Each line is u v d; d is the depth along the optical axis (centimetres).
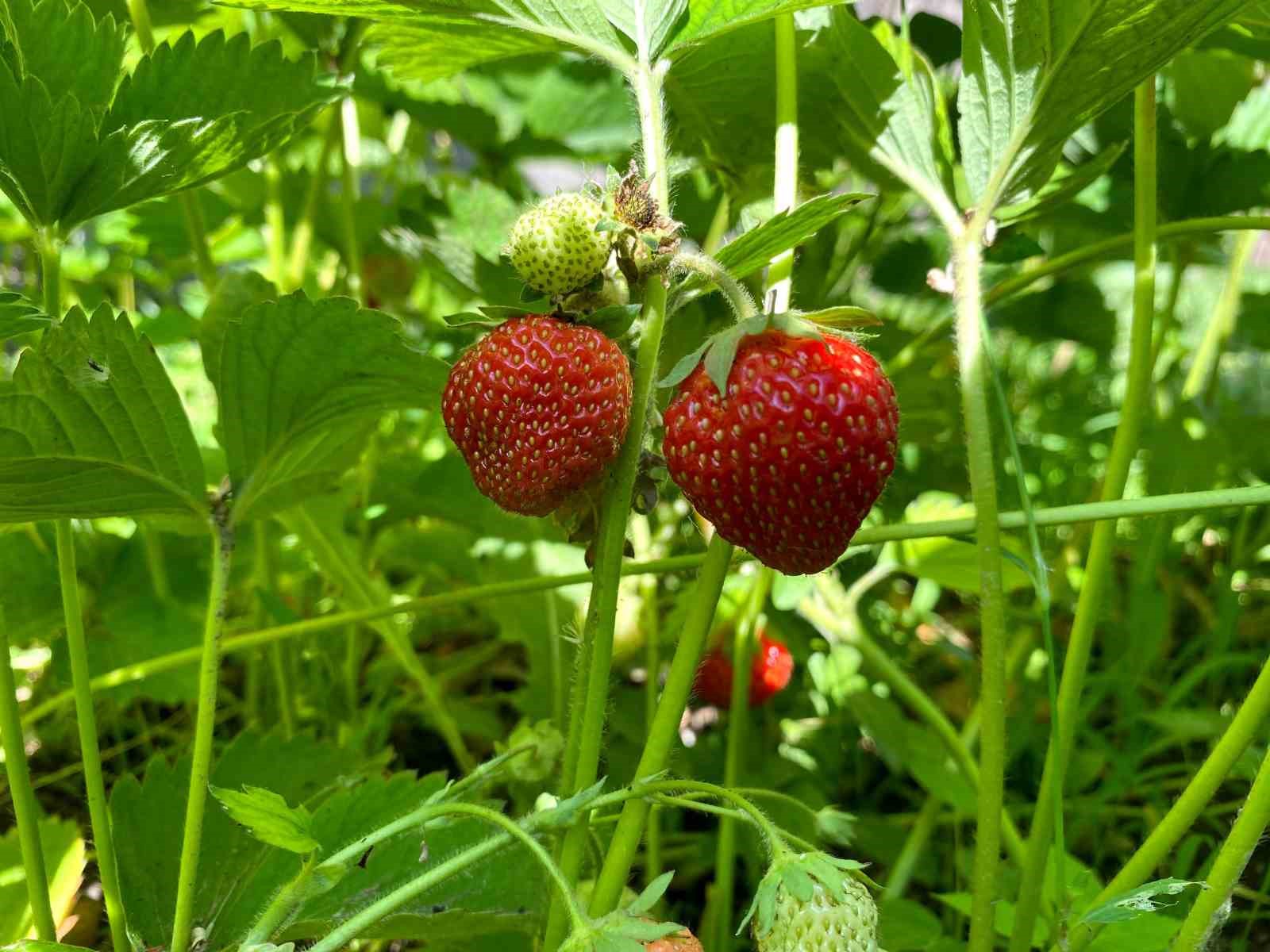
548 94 46
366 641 36
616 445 18
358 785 24
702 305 32
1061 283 47
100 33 20
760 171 29
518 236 18
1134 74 20
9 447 19
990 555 20
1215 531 45
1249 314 48
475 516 33
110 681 28
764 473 18
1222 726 30
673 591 35
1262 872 29
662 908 28
